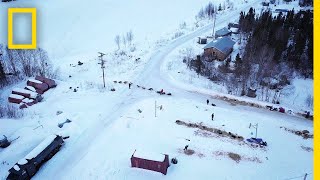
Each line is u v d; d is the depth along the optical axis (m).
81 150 50.12
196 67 80.44
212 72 78.88
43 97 67.69
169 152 49.34
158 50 93.19
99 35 111.56
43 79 71.81
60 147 50.91
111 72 81.19
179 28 113.19
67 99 66.25
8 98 65.31
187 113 60.22
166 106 62.56
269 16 101.94
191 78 76.00
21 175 43.09
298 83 76.56
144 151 46.47
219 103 64.75
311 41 86.19
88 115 59.34
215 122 57.41
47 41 105.25
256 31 94.19
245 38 99.56
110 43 105.38
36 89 69.06
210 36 102.19
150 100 65.06
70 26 116.25
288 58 85.75
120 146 50.78
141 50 95.56
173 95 67.56
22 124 56.69
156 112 60.28
